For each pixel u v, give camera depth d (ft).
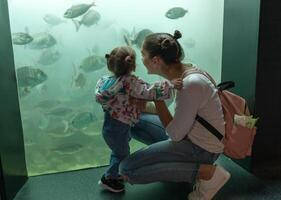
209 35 7.29
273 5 5.75
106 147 7.02
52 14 6.15
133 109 5.49
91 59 6.52
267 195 5.66
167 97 5.03
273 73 6.15
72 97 6.66
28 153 6.60
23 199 5.68
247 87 6.36
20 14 5.98
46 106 6.52
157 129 6.18
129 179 5.42
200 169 5.10
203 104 4.93
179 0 6.90
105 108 5.45
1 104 5.17
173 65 5.06
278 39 5.97
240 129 5.41
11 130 5.63
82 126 6.79
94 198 5.67
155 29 6.92
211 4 7.07
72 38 6.40
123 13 6.59
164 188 5.97
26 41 6.09
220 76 7.36
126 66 5.22
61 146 6.78
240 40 6.39
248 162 6.52
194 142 5.14
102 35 6.57
